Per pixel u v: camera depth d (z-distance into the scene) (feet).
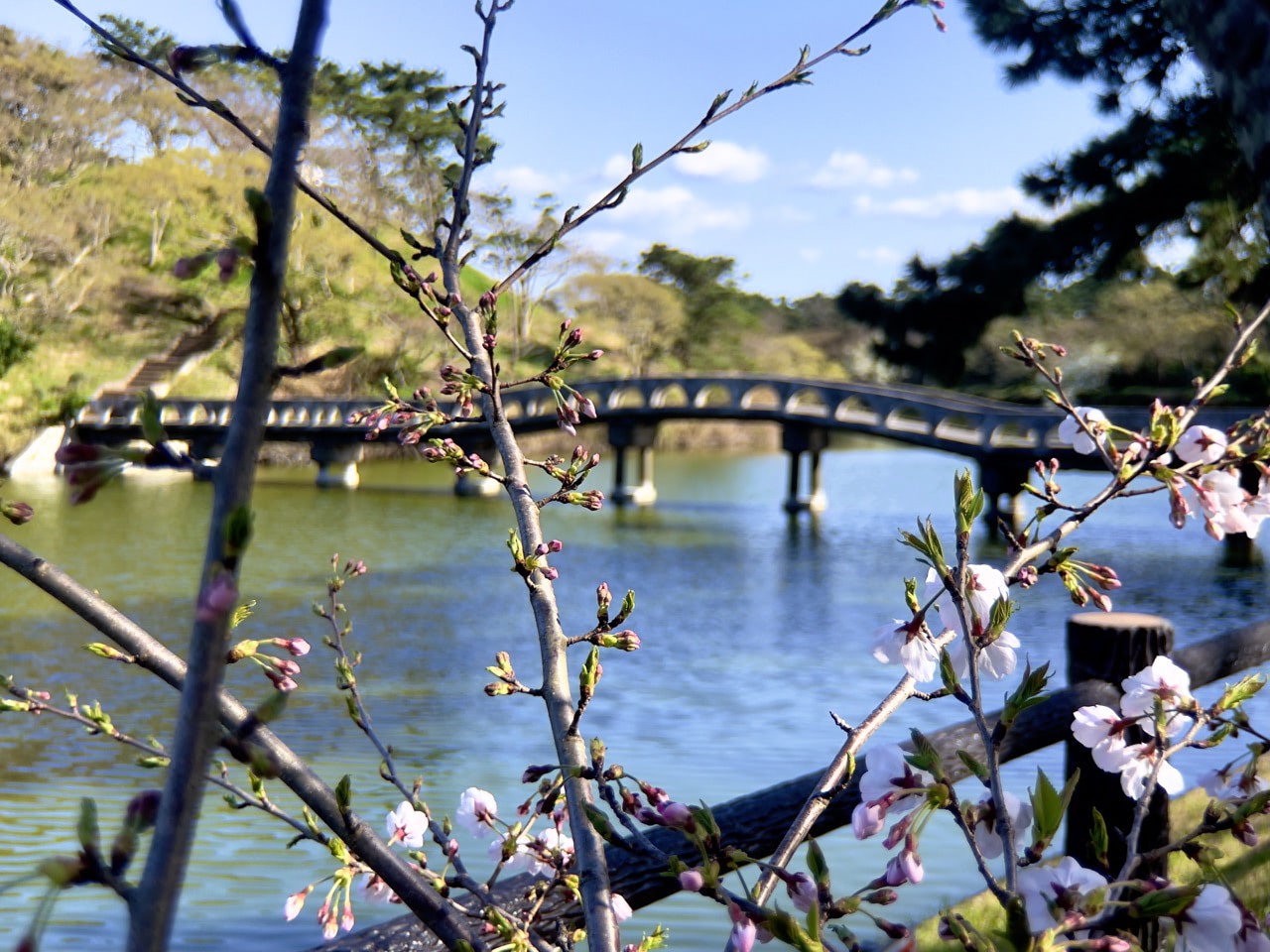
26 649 41.98
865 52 5.90
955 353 74.08
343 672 6.19
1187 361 143.84
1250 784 4.50
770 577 64.28
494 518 93.15
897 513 104.63
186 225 172.96
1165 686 4.61
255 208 2.07
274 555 68.74
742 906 3.39
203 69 2.29
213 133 172.96
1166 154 68.49
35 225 161.38
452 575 62.34
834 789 4.97
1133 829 4.23
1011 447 90.63
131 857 1.99
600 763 4.41
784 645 45.21
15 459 125.80
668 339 242.17
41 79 166.20
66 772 27.17
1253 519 5.34
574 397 5.77
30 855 21.52
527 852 5.90
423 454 5.62
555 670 5.08
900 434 98.12
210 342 173.17
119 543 73.00
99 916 18.51
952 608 4.18
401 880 4.21
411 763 28.22
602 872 4.49
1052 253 70.44
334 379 132.98
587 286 224.33
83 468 2.13
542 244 5.96
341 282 156.46
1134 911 3.25
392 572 62.90
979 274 71.46
